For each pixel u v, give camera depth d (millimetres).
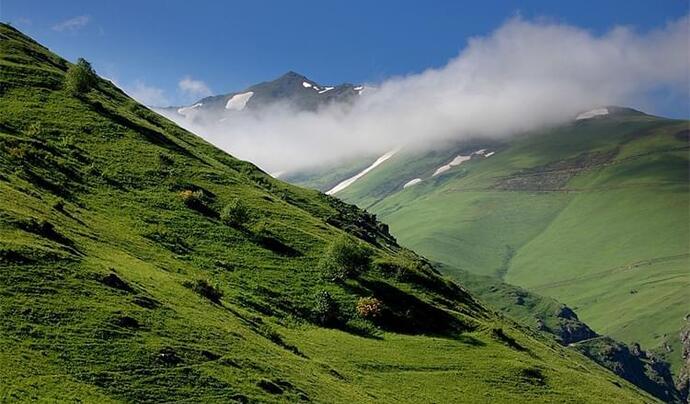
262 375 54719
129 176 105938
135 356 48344
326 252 107125
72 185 93312
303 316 87062
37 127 107125
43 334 46312
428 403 71438
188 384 48031
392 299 103062
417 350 89250
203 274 84062
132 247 80188
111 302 54625
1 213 61812
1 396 37594
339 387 63062
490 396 80312
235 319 69375
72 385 41938
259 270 93562
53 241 62375
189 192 106125
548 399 85625
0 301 47938
